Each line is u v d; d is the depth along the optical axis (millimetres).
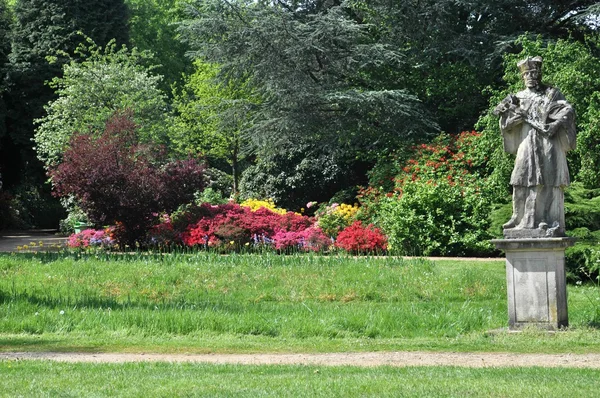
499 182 21812
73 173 22422
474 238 21016
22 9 42438
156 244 22844
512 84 23656
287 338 11672
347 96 27172
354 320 12289
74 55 42500
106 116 31359
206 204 24344
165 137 33656
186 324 12219
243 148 34469
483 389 7277
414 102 28906
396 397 7004
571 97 20641
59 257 19203
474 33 29797
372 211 24781
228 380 8000
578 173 19906
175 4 52094
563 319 11258
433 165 24453
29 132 41906
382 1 29500
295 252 21578
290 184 31031
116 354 10367
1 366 9047
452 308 13695
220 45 29156
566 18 30000
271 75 28312
